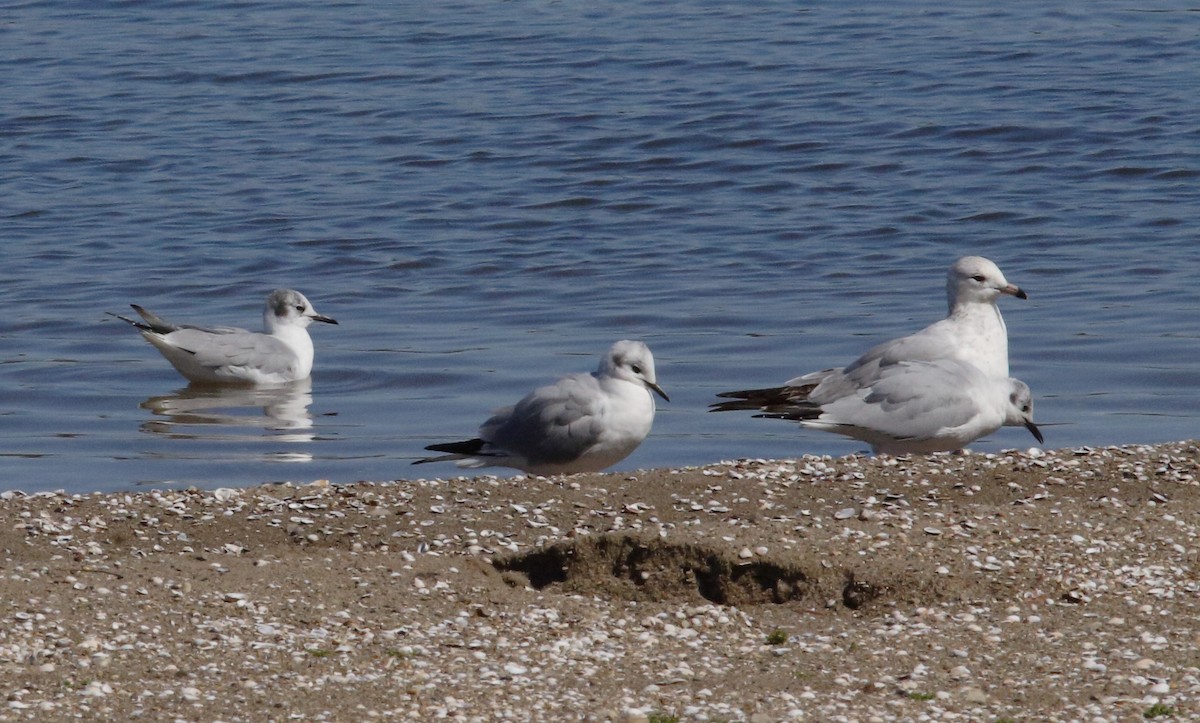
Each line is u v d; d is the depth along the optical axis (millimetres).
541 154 30797
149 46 42688
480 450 13281
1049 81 35750
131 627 9000
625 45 41281
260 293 22594
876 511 11281
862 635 9211
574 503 11570
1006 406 14039
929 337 15000
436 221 26406
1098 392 17000
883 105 34000
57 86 37719
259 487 12109
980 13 45031
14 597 9352
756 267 23328
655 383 13094
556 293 22047
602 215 26734
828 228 25547
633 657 8859
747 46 40719
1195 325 19547
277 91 37031
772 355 18719
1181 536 10594
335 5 49156
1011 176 28578
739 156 30453
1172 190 27297
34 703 7902
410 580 10023
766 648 9039
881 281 22422
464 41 42562
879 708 8047
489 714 7969
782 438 15664
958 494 11797
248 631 9023
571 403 12930
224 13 47969
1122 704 8039
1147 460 12500
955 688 8312
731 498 11672
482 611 9531
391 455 15164
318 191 28391
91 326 20688
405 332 20219
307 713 7918
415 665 8609
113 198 28109
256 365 17984
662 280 22625
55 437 15898
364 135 32719
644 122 33000
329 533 11070
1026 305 20984
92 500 11703
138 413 16859
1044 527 10758
